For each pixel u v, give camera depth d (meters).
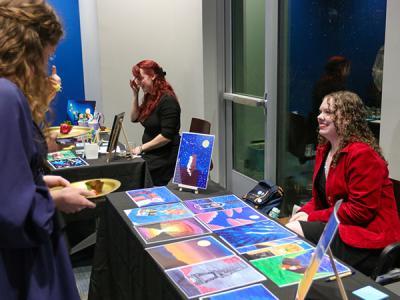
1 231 1.01
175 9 5.04
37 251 1.14
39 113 1.16
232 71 4.56
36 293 1.13
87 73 5.10
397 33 2.36
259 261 1.56
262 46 4.05
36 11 1.11
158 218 1.96
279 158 4.04
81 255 3.26
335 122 2.20
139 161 3.22
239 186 4.69
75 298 1.26
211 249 1.65
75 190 1.29
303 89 3.72
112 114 5.10
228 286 1.40
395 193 2.21
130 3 4.94
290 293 1.36
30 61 1.11
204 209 2.08
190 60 4.96
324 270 1.51
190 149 2.38
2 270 1.09
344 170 2.17
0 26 1.08
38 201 1.08
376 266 1.95
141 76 3.76
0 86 1.04
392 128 2.46
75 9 5.00
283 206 4.01
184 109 5.24
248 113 4.42
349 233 2.09
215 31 4.58
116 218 2.08
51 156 3.37
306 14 3.57
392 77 2.42
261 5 4.00
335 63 3.37
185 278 1.44
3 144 1.02
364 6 3.06
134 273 1.83
